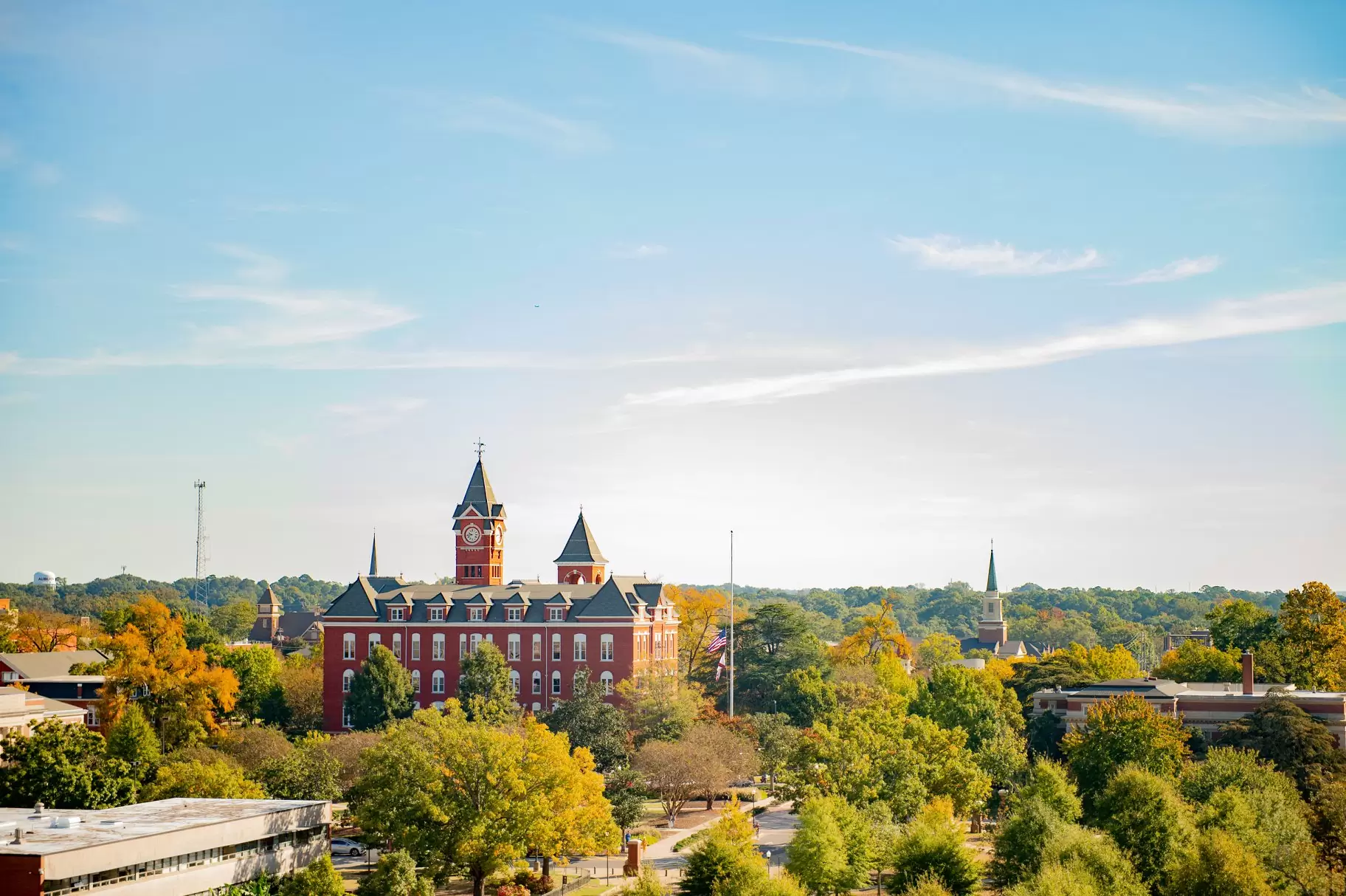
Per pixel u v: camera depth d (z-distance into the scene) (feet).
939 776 440.04
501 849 368.27
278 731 538.88
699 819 495.41
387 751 382.63
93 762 432.66
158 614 555.28
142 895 328.29
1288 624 632.38
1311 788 447.83
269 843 374.63
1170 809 360.28
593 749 522.47
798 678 644.69
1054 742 563.89
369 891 351.67
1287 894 314.35
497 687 612.70
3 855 304.50
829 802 366.43
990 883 378.73
